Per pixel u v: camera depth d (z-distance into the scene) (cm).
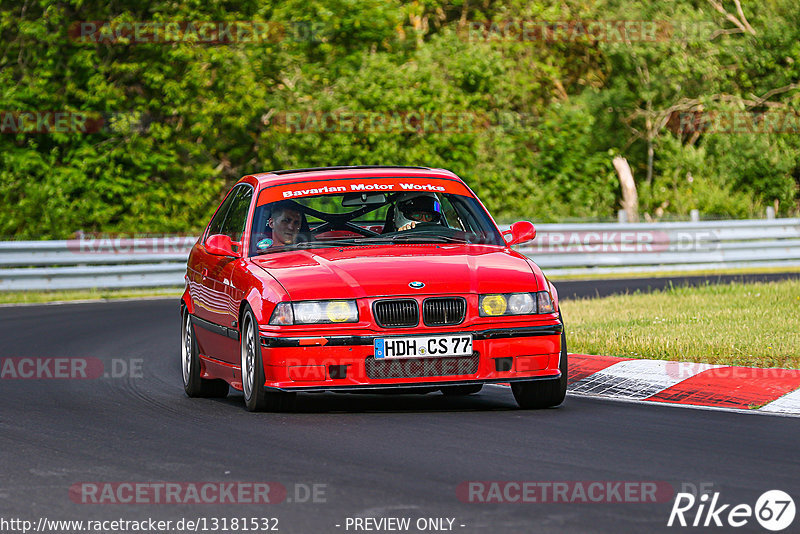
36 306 7131
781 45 13188
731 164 13112
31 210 9806
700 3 13738
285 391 2927
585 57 13875
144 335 5381
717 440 2595
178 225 10200
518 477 2212
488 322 2953
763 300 5506
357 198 3403
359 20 11306
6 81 10138
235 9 10812
